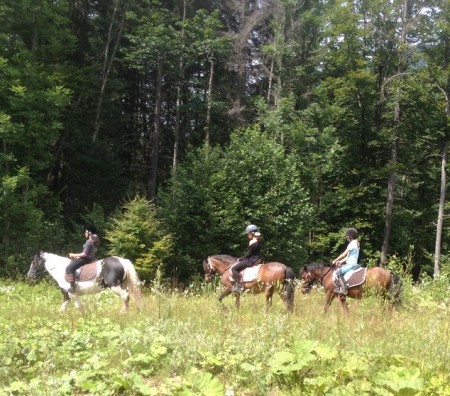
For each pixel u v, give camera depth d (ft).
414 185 119.44
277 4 116.57
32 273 40.55
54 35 82.69
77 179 100.63
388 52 105.60
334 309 37.65
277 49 114.62
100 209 83.05
